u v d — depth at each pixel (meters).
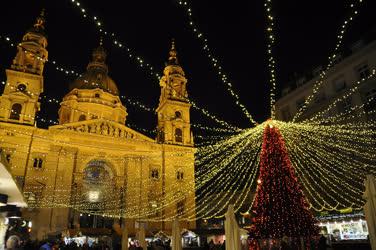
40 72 50.28
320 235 15.52
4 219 20.78
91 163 52.50
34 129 46.91
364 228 27.91
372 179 10.84
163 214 51.44
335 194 32.00
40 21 55.12
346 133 31.86
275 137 15.15
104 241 38.91
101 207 50.34
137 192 51.31
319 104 36.41
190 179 55.72
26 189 44.19
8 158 44.53
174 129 57.91
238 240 14.12
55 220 43.66
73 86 65.69
